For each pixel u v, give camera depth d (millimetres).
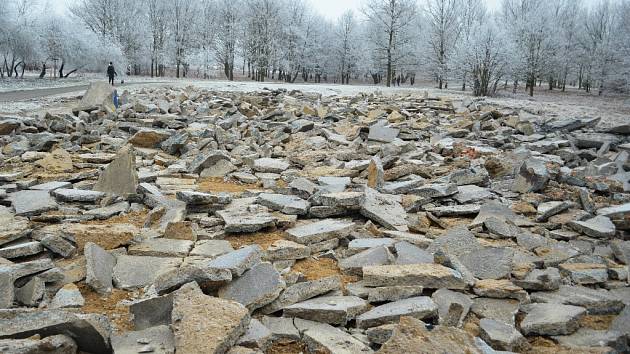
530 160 8938
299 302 4410
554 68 43125
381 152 11359
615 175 9422
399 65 53062
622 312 4426
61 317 3398
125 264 5129
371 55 54469
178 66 58656
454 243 5809
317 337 3805
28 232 5766
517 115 17562
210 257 5434
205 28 60438
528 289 4945
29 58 39469
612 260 5867
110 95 17859
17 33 37875
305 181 8375
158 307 4027
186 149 11828
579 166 10898
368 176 9125
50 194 7691
